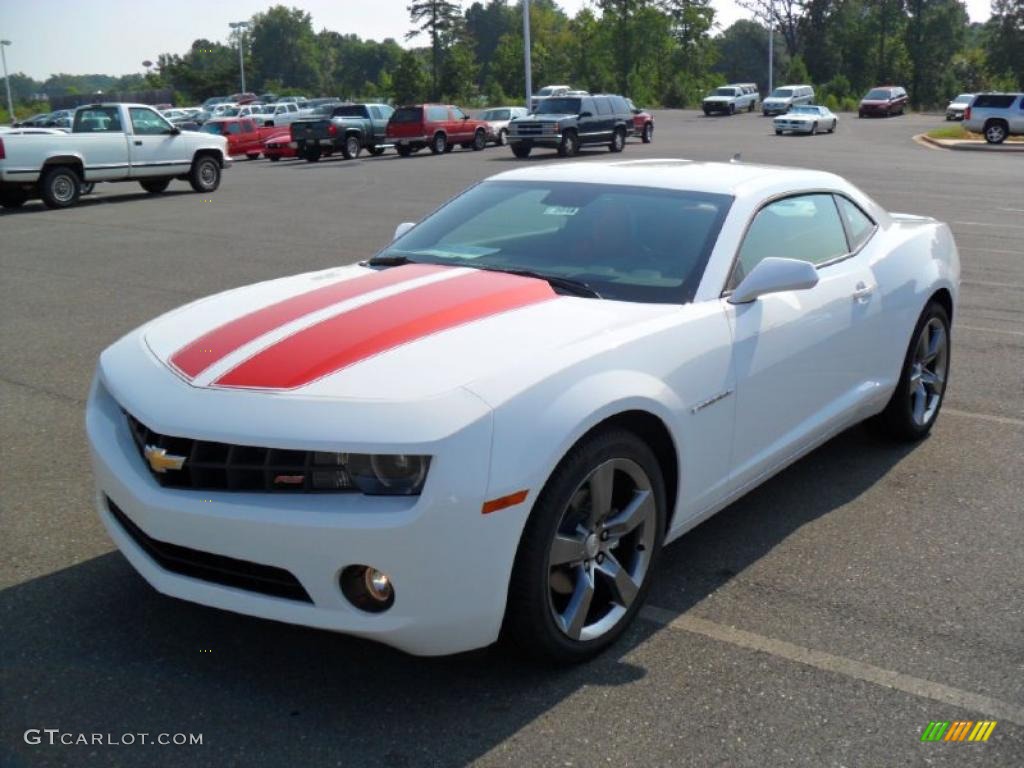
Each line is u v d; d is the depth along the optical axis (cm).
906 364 520
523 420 293
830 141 3859
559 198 446
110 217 1692
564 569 316
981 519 448
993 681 319
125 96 9281
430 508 275
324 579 281
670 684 315
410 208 1752
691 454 359
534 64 10038
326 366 307
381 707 300
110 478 317
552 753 280
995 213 1555
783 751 282
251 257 1212
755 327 390
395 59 18500
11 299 968
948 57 11356
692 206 421
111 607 360
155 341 353
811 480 495
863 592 379
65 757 276
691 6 10500
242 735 287
